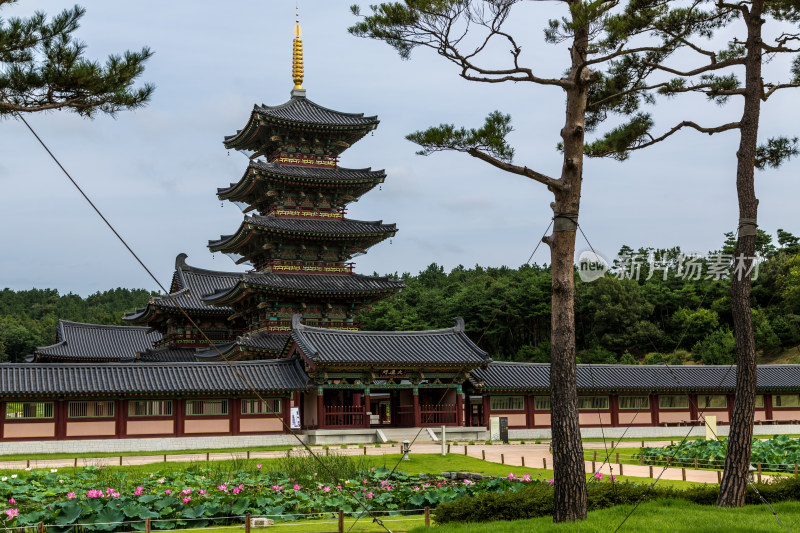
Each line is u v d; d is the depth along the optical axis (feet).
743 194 85.71
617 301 435.12
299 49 264.93
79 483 104.37
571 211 76.64
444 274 629.51
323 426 193.47
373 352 199.93
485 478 105.70
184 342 249.55
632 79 93.30
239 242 246.47
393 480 115.55
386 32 73.20
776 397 242.37
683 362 388.37
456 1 69.00
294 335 199.93
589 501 82.99
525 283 453.58
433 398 217.77
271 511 92.02
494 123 71.20
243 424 187.83
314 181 240.32
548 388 212.64
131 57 71.10
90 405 176.24
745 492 83.46
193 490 97.09
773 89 91.71
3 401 168.55
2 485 97.25
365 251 250.78
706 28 92.84
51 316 620.08
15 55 69.51
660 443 199.62
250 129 252.62
